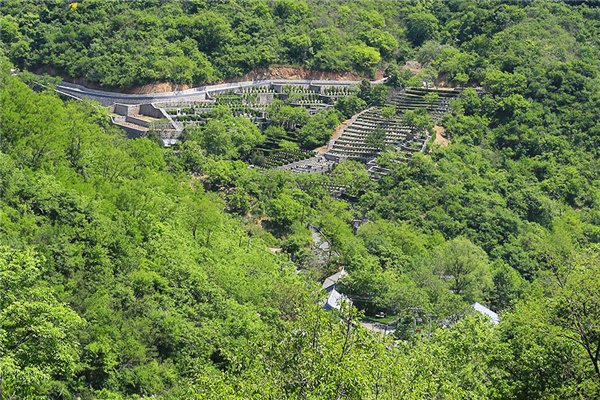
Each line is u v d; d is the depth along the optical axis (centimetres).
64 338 6031
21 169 11306
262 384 4994
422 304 12456
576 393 5478
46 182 10912
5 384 5294
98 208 11450
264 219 18800
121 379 8481
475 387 6481
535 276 16912
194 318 10188
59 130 13075
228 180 19725
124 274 10319
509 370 5934
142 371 8538
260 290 11869
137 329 9156
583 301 5697
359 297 14000
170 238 12538
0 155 10725
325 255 16412
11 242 8606
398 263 15512
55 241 9494
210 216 14712
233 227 16388
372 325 13088
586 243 19638
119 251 10681
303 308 5500
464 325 7350
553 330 5744
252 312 10512
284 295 11850
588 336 5816
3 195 10088
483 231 19638
